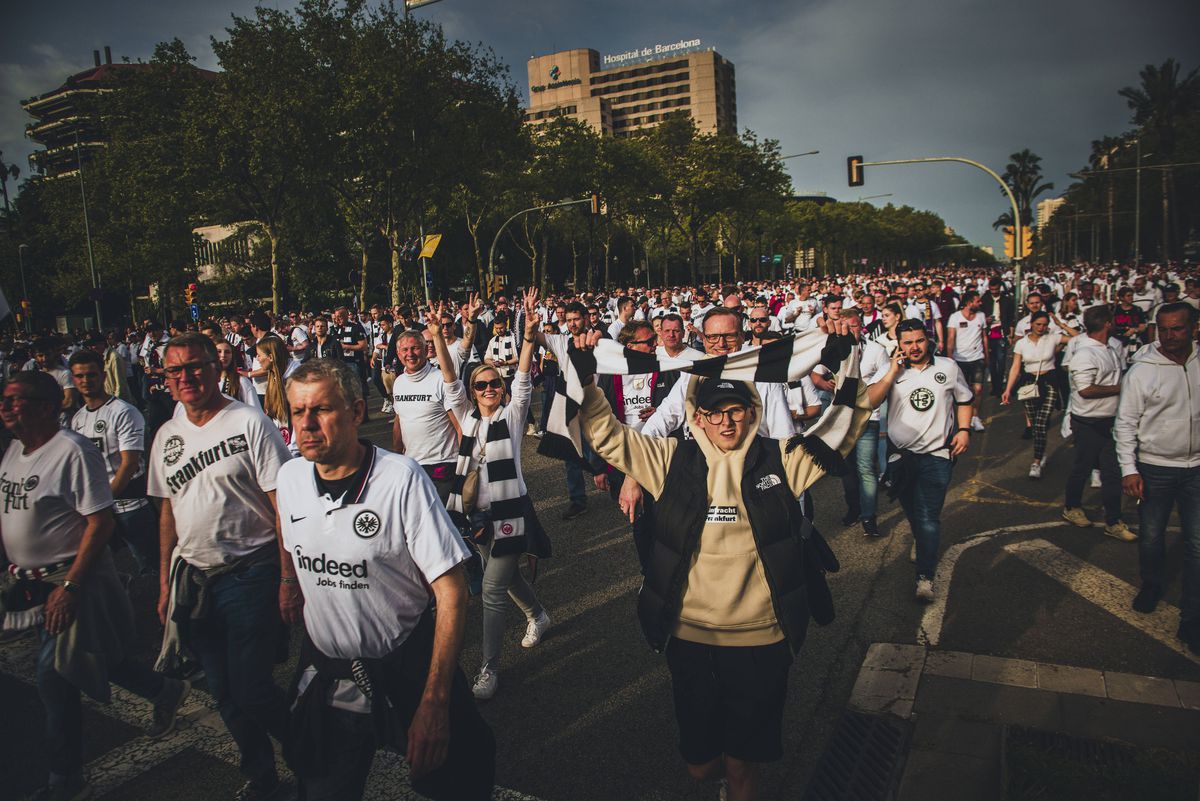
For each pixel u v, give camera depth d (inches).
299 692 92.0
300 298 1940.2
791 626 97.6
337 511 88.3
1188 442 161.8
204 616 116.4
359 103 1071.6
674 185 1847.9
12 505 122.9
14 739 146.9
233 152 1121.4
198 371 115.6
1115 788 111.4
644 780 123.8
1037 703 139.9
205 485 116.2
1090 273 1392.7
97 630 125.7
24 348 446.6
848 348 102.3
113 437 201.8
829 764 126.4
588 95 5492.1
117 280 1857.8
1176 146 2123.5
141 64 1173.7
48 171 1951.3
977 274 1932.8
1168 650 158.2
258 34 1080.8
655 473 106.2
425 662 92.1
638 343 217.0
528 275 2273.6
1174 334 162.7
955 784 118.4
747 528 101.0
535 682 157.2
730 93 5610.2
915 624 176.2
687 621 103.1
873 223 4515.3
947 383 185.3
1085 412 232.7
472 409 165.3
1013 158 3661.4
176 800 124.7
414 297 1678.2
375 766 131.8
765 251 3154.5
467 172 1321.4
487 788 93.3
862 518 241.3
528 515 159.6
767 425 173.0
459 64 1221.7
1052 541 226.1
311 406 85.4
